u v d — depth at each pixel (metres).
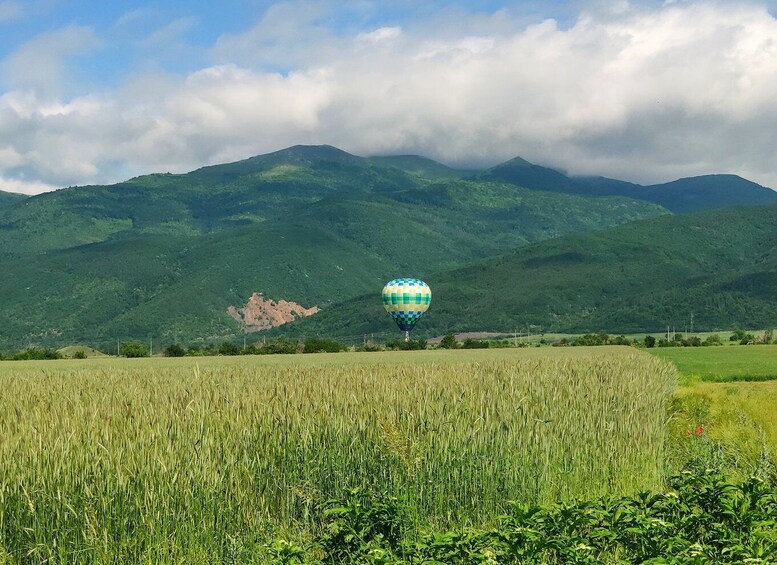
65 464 7.75
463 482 10.02
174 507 7.98
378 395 12.19
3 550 7.10
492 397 12.92
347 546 7.34
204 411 10.17
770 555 6.41
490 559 6.20
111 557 7.53
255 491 8.78
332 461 9.60
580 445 11.74
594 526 7.19
